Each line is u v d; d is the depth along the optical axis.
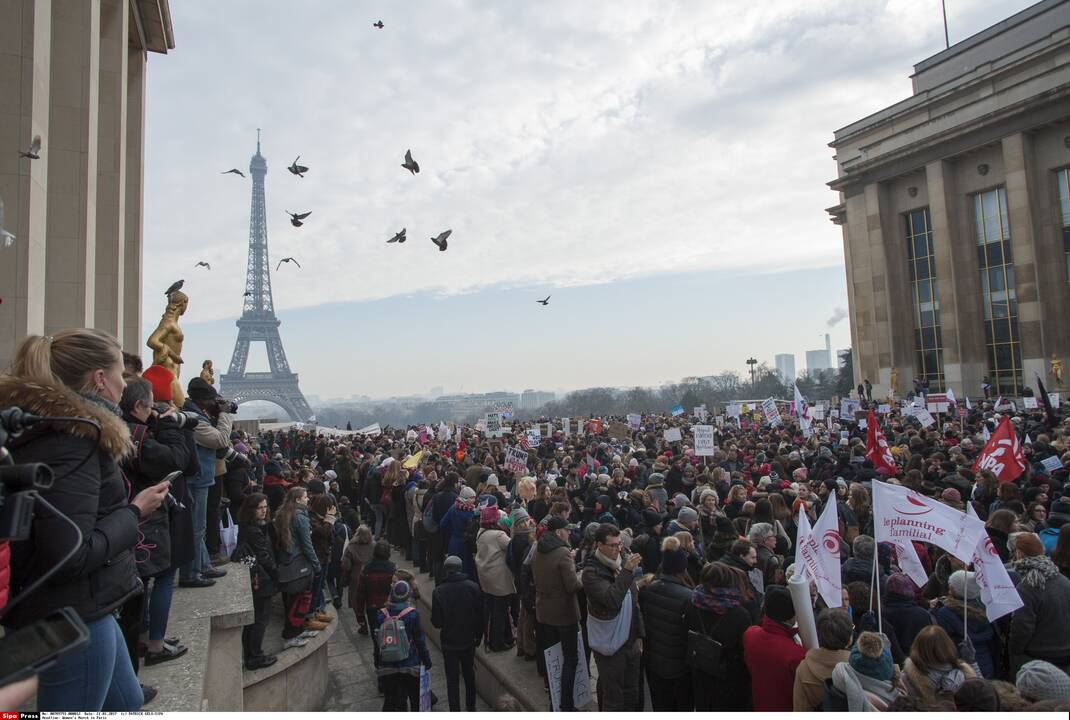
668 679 6.78
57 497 2.96
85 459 3.10
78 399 3.25
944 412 32.09
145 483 5.29
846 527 10.68
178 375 9.73
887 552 8.47
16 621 3.03
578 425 37.31
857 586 7.18
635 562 7.08
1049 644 6.46
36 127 13.16
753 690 5.80
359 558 12.65
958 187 58.06
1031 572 6.69
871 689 4.78
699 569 8.52
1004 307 55.03
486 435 29.03
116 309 20.17
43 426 3.06
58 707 3.21
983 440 19.22
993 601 6.46
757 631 5.88
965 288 56.94
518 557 9.80
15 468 2.43
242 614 7.31
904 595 6.82
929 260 61.12
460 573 8.85
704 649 6.22
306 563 9.14
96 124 17.23
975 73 58.31
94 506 3.10
